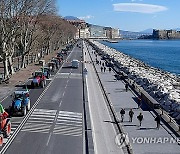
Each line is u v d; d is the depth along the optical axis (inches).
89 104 1910.7
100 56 5733.3
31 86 2381.9
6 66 2689.5
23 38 3422.7
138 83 2896.2
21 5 2677.2
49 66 3440.0
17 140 1251.8
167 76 3863.2
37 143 1229.1
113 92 2325.3
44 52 5452.8
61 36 6815.9
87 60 4874.5
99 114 1689.2
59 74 3233.3
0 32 2556.6
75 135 1341.0
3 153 1116.5
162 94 2250.2
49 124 1475.1
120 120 1566.2
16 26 2851.9
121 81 2871.6
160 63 6476.4
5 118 1252.5
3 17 2541.8
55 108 1771.7
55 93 2208.4
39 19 3590.1
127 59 5772.6
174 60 7071.9
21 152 1131.9
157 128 1445.6
